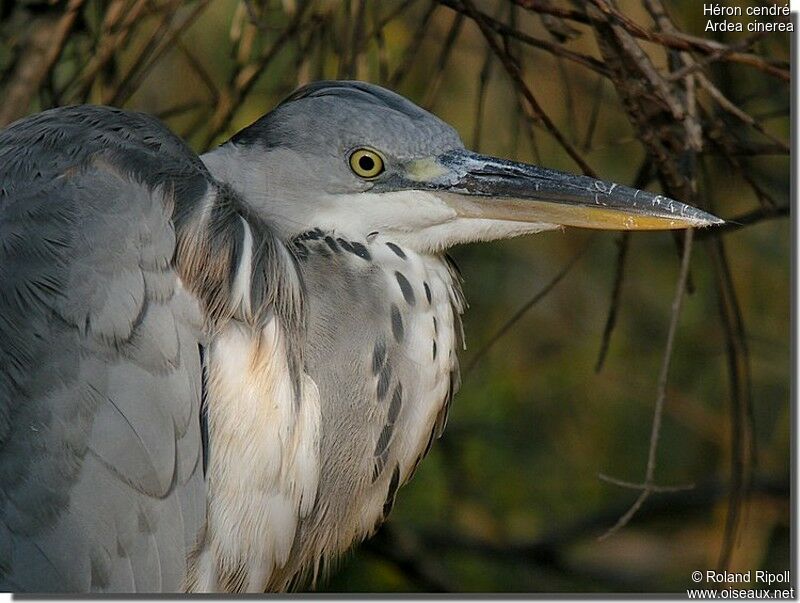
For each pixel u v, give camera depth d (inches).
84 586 206.1
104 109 237.8
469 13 240.1
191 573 217.8
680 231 260.8
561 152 326.6
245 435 222.1
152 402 212.4
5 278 215.6
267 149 250.8
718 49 231.8
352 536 251.0
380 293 243.9
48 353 210.5
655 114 243.9
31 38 264.7
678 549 377.7
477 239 249.9
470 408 348.8
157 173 227.6
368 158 247.3
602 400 364.5
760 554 352.8
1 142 235.3
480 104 260.5
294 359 231.5
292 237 247.9
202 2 259.6
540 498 361.4
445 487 345.1
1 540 203.3
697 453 368.8
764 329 357.1
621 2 278.4
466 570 354.9
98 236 216.7
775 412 360.2
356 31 253.9
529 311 359.3
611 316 254.4
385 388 242.8
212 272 223.8
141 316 214.1
